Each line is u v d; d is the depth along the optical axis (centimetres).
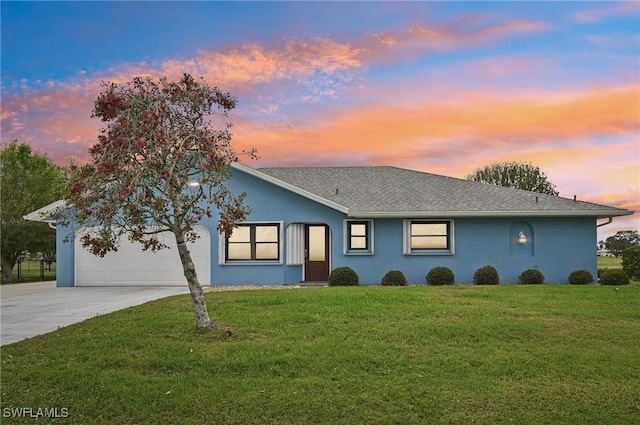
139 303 1395
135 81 880
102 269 1988
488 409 604
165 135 850
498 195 2077
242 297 1276
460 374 703
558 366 729
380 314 1025
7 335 975
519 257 1945
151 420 586
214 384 670
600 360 755
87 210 859
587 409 605
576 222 1958
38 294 1714
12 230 2730
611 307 1127
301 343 833
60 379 689
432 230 1973
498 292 1359
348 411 596
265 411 597
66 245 1998
